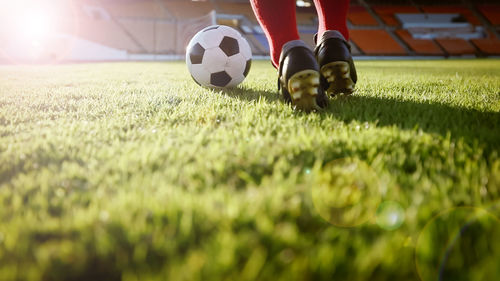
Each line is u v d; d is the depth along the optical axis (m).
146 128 1.74
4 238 0.77
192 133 1.58
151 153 1.28
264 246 0.73
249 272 0.64
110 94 3.12
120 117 2.00
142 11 28.14
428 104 2.30
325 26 2.36
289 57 1.91
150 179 1.08
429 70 9.00
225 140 1.42
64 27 24.12
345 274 0.65
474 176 1.06
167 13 28.31
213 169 1.15
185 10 29.09
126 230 0.77
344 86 2.22
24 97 2.99
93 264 0.70
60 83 4.66
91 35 24.86
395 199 0.90
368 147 1.32
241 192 0.99
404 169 1.17
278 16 2.10
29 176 1.12
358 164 1.17
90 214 0.85
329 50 2.15
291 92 1.92
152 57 23.44
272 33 2.16
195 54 3.29
